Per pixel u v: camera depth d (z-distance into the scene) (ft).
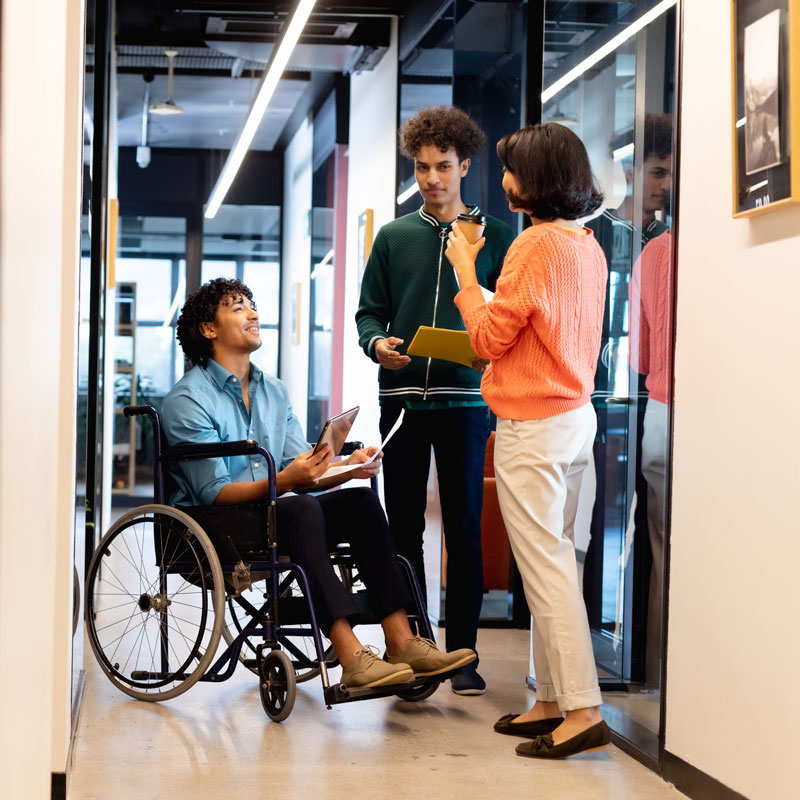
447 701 10.18
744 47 6.79
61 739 7.09
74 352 7.48
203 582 9.34
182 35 25.39
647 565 8.42
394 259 11.15
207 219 39.11
